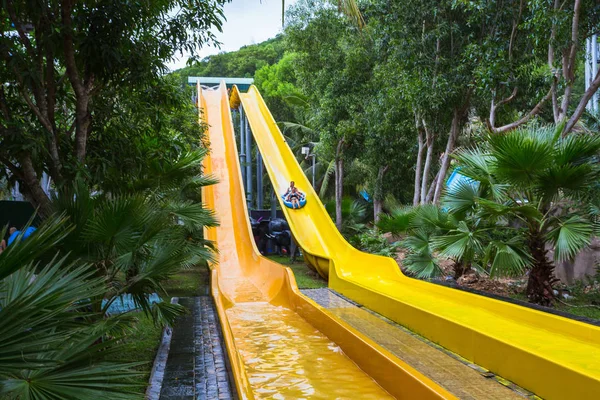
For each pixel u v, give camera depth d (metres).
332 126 25.52
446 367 7.24
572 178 9.26
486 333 7.18
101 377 3.39
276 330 10.35
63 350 3.60
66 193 6.38
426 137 21.50
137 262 6.70
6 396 3.07
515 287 12.82
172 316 6.70
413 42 16.72
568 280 13.20
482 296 9.90
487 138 9.89
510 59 13.50
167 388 6.19
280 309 12.56
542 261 10.20
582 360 6.49
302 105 39.06
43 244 3.52
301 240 18.66
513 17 13.67
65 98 10.43
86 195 6.30
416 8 16.56
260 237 23.70
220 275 17.14
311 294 13.99
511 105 18.27
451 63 16.23
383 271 14.26
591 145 9.23
